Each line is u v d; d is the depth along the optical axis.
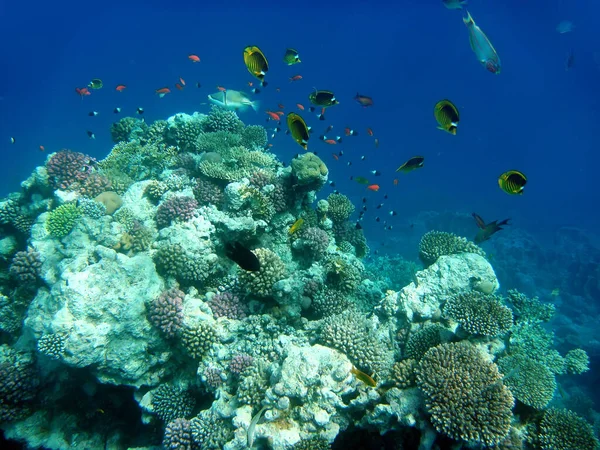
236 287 2.18
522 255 7.25
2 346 2.17
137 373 1.99
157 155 2.93
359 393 1.71
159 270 2.22
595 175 21.66
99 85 3.49
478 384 1.56
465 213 8.35
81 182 2.66
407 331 2.03
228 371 1.88
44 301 2.04
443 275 2.08
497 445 1.54
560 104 25.22
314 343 1.93
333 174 14.88
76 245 2.21
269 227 2.49
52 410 2.18
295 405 1.62
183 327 1.97
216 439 1.64
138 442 2.19
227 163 2.68
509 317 1.83
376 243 8.54
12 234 2.76
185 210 2.40
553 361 1.88
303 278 2.27
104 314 1.91
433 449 1.58
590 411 3.52
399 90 25.80
